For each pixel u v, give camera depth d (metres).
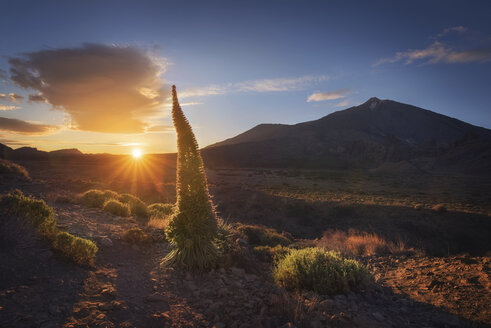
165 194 36.47
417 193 67.62
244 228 12.91
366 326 3.93
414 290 5.68
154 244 7.47
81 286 4.12
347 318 4.07
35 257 4.55
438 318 4.25
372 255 9.57
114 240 6.84
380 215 33.06
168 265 5.78
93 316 3.38
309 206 37.81
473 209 38.34
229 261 6.09
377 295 5.33
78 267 4.71
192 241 5.53
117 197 13.89
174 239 5.60
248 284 5.29
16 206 5.89
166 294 4.51
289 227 31.62
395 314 4.48
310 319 3.99
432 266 7.18
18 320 2.99
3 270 3.92
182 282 5.07
